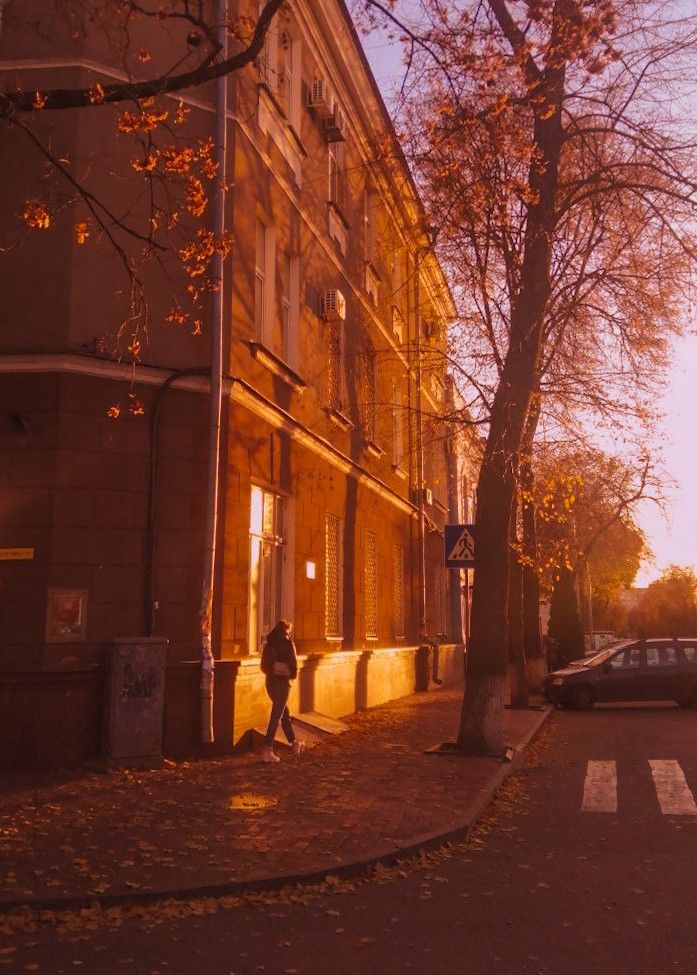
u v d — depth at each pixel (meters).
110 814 8.69
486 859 7.80
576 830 8.95
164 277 12.15
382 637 21.48
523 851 8.09
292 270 16.11
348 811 8.99
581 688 22.44
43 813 8.67
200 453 12.11
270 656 11.92
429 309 23.42
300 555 15.57
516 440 13.34
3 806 8.91
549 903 6.52
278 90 15.09
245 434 13.12
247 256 13.42
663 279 14.02
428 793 9.94
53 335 11.45
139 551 11.59
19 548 11.13
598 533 32.16
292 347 15.87
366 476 19.84
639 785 11.44
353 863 7.16
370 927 6.00
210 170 9.02
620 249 14.04
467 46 10.09
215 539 12.09
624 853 8.02
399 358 21.70
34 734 10.78
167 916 6.16
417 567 25.31
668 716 20.48
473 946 5.63
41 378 11.41
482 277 14.48
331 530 18.06
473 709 12.84
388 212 18.66
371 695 19.98
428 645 25.23
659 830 8.94
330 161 18.25
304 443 15.89
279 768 11.29
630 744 15.33
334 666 17.33
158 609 11.60
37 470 11.27
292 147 15.91
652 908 6.40
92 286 11.68
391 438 22.95
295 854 7.40
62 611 11.07
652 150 12.54
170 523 11.81
